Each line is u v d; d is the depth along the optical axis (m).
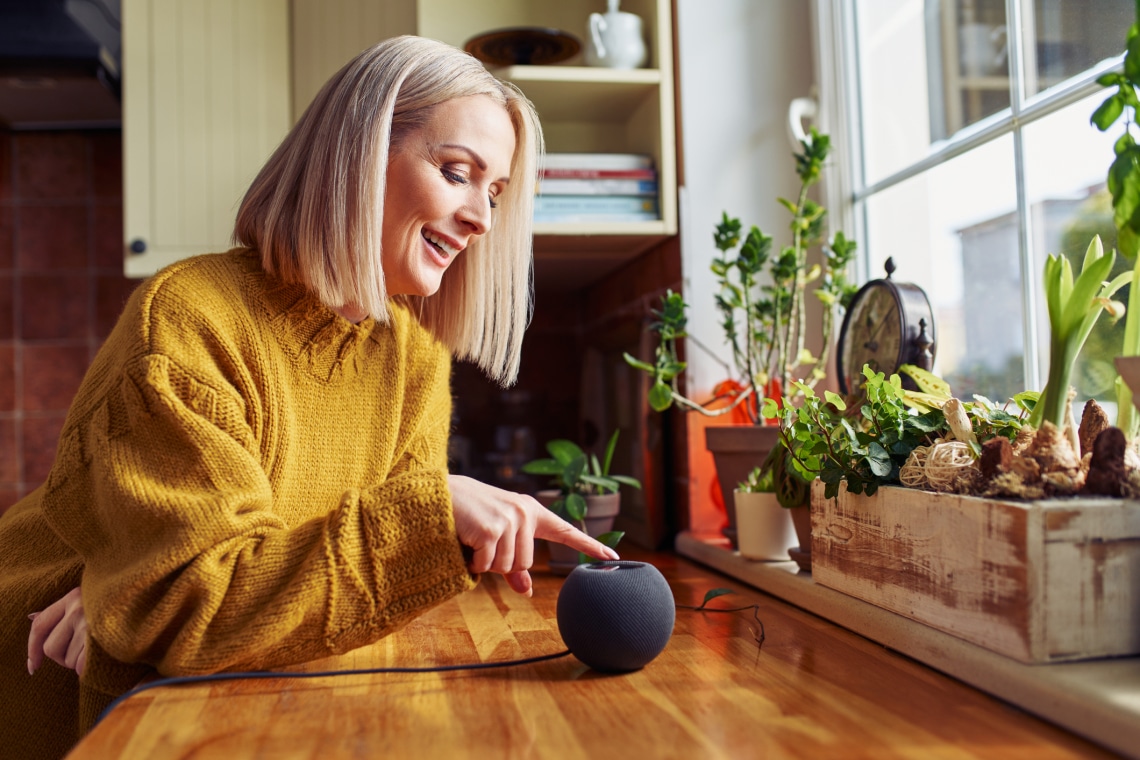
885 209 1.38
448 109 0.89
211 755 0.55
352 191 0.86
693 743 0.56
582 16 1.68
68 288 2.11
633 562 0.78
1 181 2.10
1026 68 1.02
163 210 1.66
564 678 0.72
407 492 0.74
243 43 1.69
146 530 0.71
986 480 0.70
